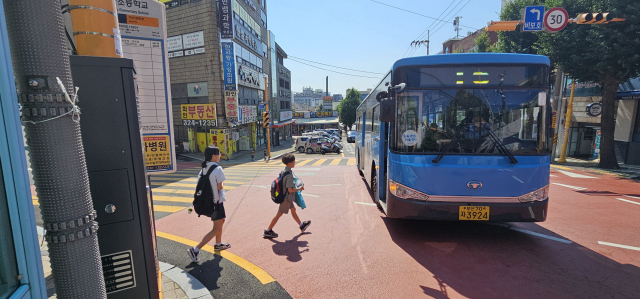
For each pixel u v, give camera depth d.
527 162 4.59
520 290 3.56
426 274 3.95
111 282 2.38
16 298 1.28
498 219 4.57
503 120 4.70
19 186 1.35
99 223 2.29
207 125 24.98
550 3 13.05
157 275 2.77
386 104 4.93
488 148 4.67
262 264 4.27
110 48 2.45
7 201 1.33
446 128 4.77
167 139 3.93
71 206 1.62
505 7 16.98
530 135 4.66
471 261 4.30
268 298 3.44
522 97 4.70
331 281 3.80
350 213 6.66
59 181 1.57
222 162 22.58
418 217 4.77
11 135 1.32
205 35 24.25
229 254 4.61
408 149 4.86
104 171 2.27
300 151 29.39
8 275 1.34
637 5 10.62
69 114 1.59
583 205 7.20
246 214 6.74
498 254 4.52
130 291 2.45
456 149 4.71
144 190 2.43
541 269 4.05
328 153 28.23
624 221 6.00
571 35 12.44
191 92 25.55
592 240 5.02
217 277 3.91
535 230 5.50
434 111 4.82
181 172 13.98
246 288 3.64
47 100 1.51
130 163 2.35
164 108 3.88
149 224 2.48
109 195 2.30
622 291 3.51
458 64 4.79
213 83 24.59
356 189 9.19
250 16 31.05
